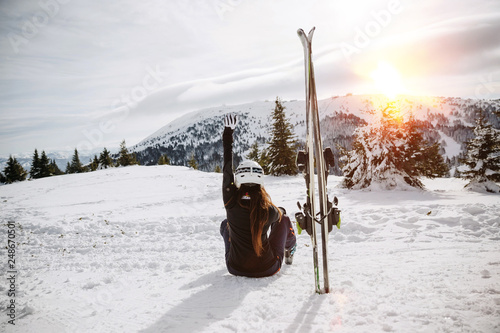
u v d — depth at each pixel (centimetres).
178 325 218
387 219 589
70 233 706
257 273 303
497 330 174
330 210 258
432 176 1515
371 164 1295
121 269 416
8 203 1588
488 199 885
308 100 248
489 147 1323
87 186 2166
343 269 325
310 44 245
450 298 222
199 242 554
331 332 191
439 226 520
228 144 294
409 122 1284
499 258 315
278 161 2808
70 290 329
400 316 203
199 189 1850
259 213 286
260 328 203
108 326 226
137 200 1508
